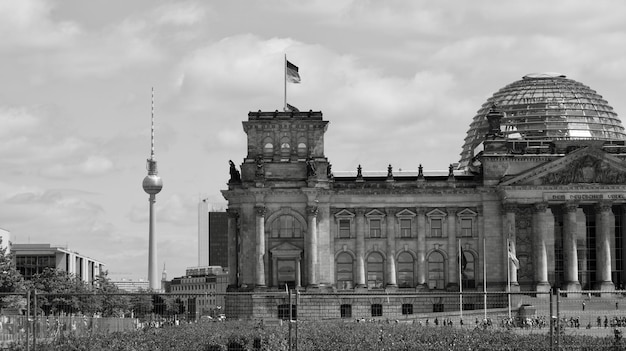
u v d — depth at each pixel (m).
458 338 134.00
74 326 138.88
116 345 120.00
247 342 129.75
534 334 133.00
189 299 169.38
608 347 119.38
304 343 123.88
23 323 127.56
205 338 130.75
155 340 126.19
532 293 112.81
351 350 124.06
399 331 147.88
